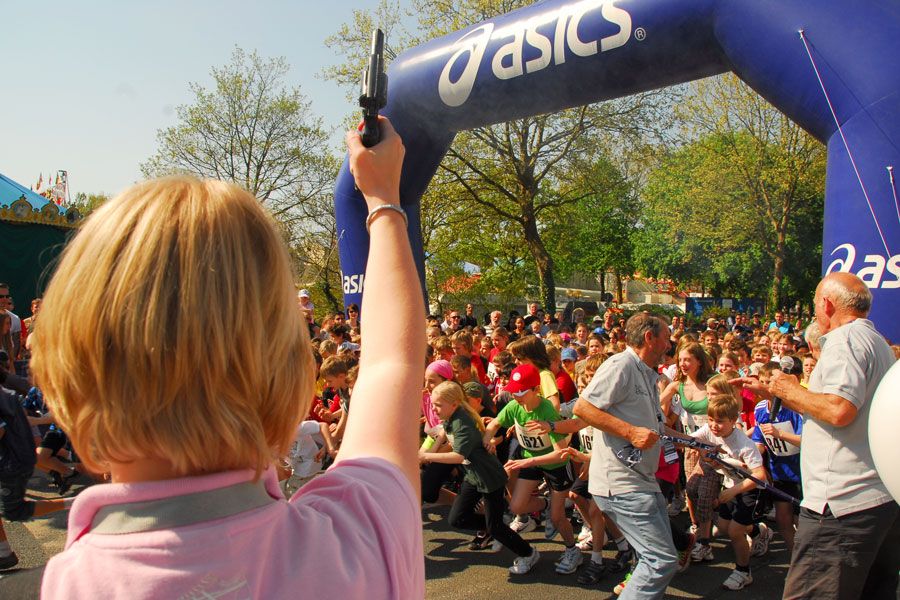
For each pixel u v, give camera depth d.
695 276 34.78
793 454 4.64
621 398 3.52
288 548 0.59
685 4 5.00
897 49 4.12
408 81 6.64
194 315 0.56
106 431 0.55
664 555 3.43
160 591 0.52
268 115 24.47
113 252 0.58
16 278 15.70
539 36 5.70
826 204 4.51
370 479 0.69
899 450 1.69
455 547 5.34
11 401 4.30
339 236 8.56
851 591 2.73
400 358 0.81
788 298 26.38
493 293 25.41
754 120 14.52
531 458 4.57
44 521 5.60
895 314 4.14
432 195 19.20
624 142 15.25
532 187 16.89
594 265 40.25
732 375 5.37
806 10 4.44
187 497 0.56
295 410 0.64
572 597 4.38
